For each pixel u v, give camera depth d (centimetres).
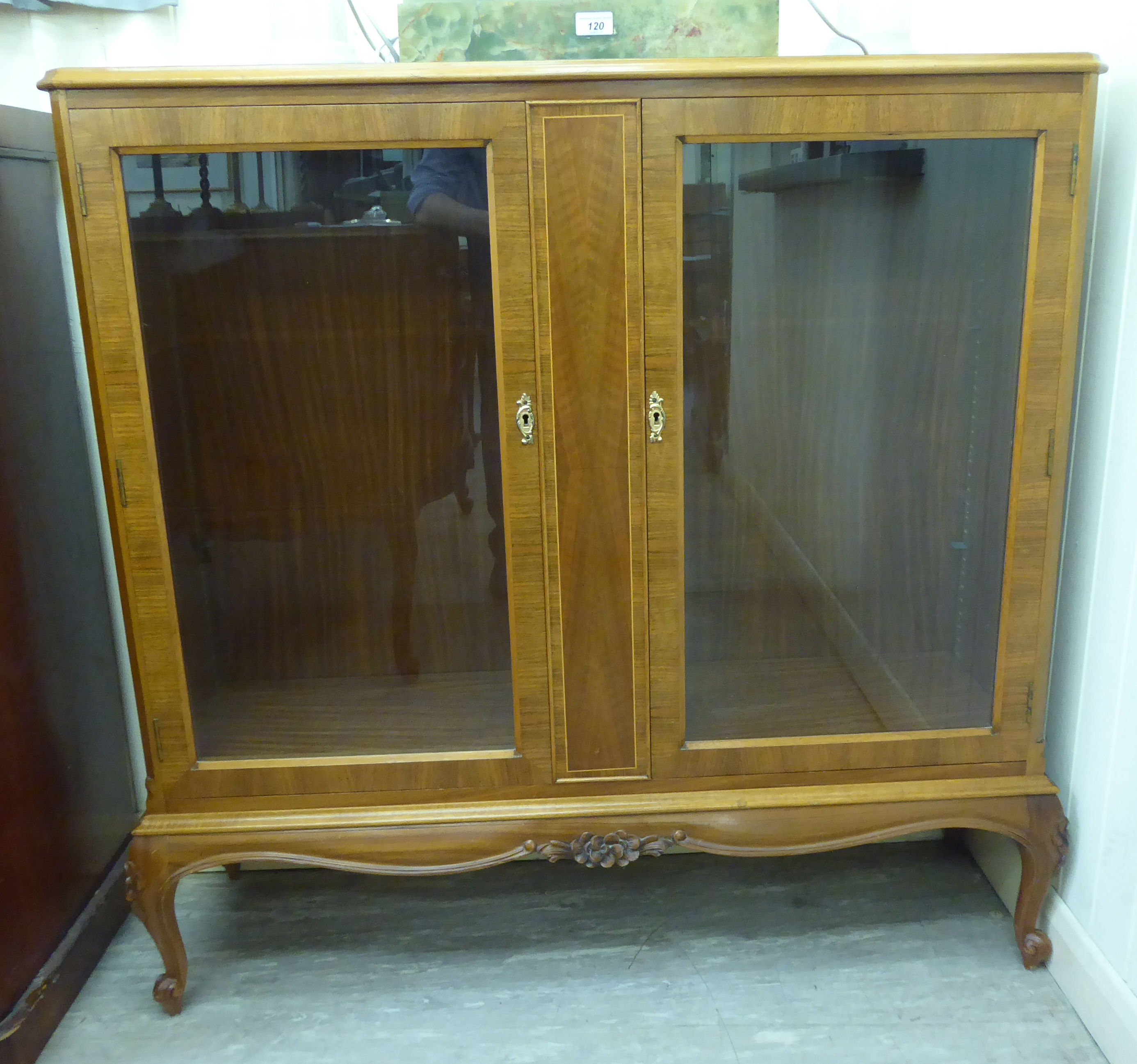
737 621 119
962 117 104
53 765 132
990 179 108
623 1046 122
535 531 113
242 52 142
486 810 120
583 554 114
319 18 125
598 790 121
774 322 111
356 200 106
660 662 117
